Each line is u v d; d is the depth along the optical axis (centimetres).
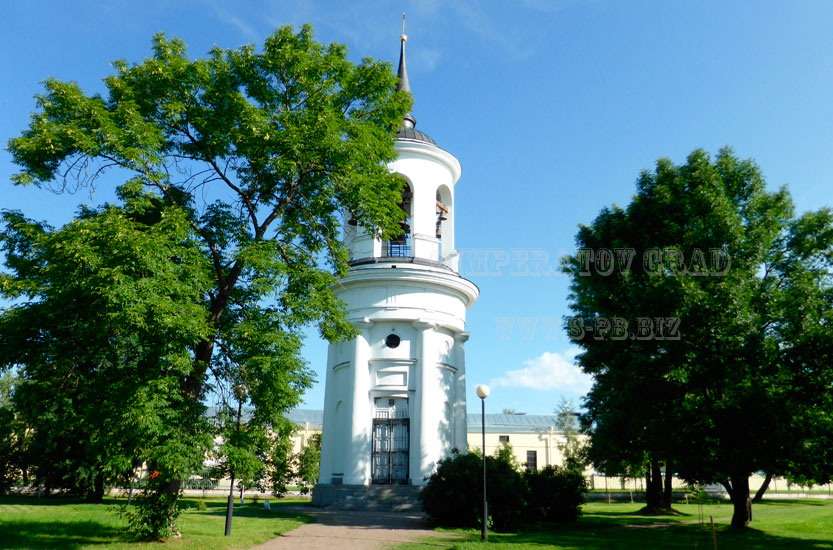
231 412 1670
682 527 2386
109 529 1808
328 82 1886
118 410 1388
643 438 2336
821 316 2100
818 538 1991
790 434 1956
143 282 1334
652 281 2108
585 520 2719
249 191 1866
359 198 1842
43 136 1476
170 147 1791
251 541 1614
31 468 4091
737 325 2025
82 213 1634
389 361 3022
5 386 4584
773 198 2303
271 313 1722
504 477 2244
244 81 1864
